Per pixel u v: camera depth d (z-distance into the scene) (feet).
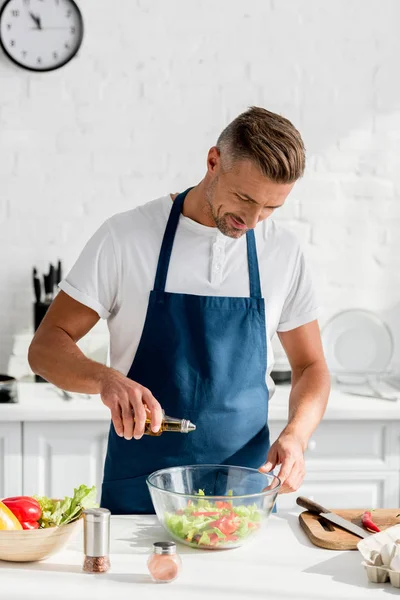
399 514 6.90
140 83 12.76
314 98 12.99
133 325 7.45
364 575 5.68
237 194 6.48
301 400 7.43
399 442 11.38
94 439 11.02
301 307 7.82
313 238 13.16
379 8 12.94
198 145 12.92
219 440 7.36
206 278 7.46
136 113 12.79
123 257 7.36
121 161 12.85
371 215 13.20
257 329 7.47
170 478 6.51
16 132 12.68
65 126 12.74
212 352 7.37
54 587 5.40
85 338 11.90
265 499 6.08
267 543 6.24
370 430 11.38
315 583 5.53
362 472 11.38
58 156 12.76
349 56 12.99
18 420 10.79
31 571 5.65
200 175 12.95
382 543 5.96
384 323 12.61
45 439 10.94
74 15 12.52
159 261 7.39
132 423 6.20
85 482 11.00
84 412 10.82
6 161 12.70
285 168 6.27
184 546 6.14
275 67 12.90
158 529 6.51
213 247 7.43
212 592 5.36
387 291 13.29
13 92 12.62
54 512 6.06
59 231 12.85
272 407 11.07
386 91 13.08
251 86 12.89
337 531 6.39
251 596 5.31
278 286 7.61
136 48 12.69
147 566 5.56
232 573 5.66
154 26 12.69
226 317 7.43
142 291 7.37
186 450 7.32
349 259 13.23
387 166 13.16
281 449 6.75
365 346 12.64
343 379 12.64
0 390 10.93
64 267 12.90
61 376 6.83
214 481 6.58
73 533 5.87
